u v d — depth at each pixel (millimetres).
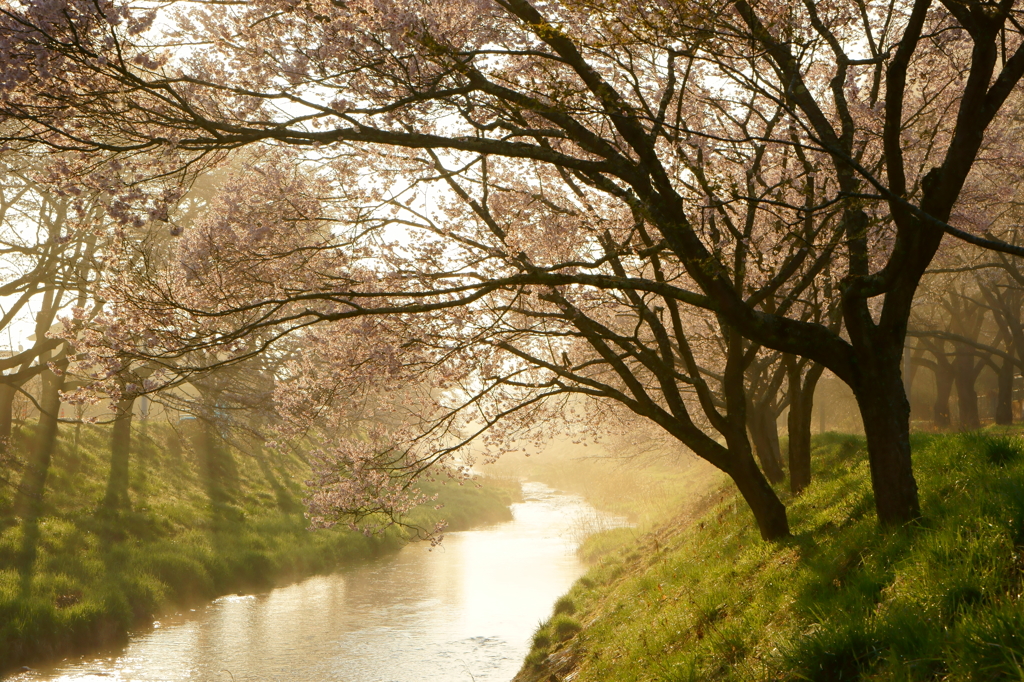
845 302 7125
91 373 8188
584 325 9703
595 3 6035
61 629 13883
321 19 7699
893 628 4707
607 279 6996
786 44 7578
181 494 24875
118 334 7859
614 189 8047
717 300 7055
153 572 17656
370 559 24859
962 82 11422
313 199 10203
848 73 11328
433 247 10297
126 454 26328
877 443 6949
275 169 10047
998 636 3932
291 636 15641
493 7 8289
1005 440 7449
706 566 9984
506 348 10172
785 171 10609
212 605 17984
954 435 9047
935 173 6637
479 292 7129
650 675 6906
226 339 7609
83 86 6773
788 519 10211
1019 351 27188
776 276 9094
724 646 6402
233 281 9250
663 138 9812
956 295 29781
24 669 12883
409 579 21531
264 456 32906
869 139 10312
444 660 13828
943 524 5852
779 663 5211
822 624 5270
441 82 8273
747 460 9523
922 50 11250
